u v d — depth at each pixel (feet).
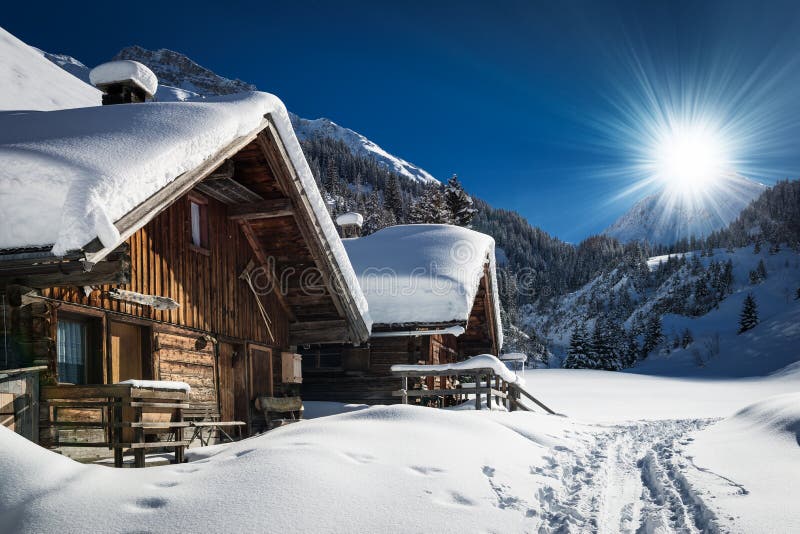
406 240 70.13
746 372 321.52
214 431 38.78
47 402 25.02
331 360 62.03
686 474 23.03
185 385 26.07
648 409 76.79
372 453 20.72
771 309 514.68
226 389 42.16
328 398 61.46
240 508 15.17
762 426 31.68
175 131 26.53
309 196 40.14
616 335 391.24
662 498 20.21
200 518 14.67
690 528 16.49
